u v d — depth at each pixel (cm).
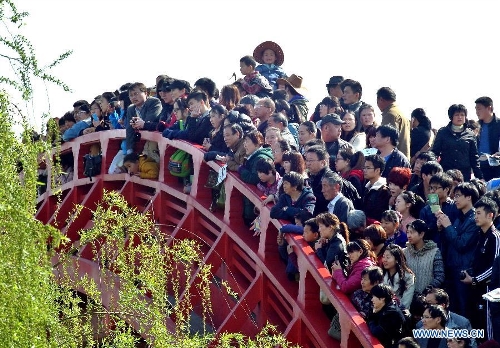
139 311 3006
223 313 4731
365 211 4166
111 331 3039
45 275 2448
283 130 4847
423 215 3897
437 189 3953
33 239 2448
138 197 5925
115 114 6212
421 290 3681
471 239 3659
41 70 2727
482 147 4894
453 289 3725
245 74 5697
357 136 4931
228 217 4809
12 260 2391
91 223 6181
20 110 2688
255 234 4600
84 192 6500
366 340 3300
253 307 4431
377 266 3503
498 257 3481
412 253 3703
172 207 5531
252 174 4581
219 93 5756
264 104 5025
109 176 6097
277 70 6181
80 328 3023
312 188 4262
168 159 5550
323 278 3728
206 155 5025
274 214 4194
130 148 5772
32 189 2598
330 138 4703
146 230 3325
